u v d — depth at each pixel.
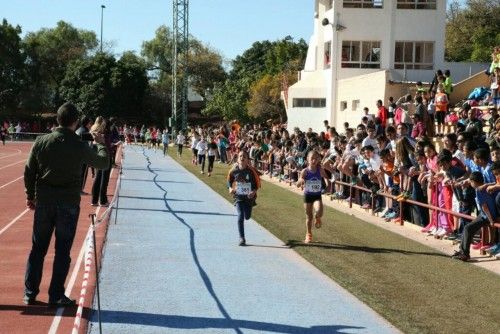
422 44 38.34
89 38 97.56
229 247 12.37
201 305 8.38
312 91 41.03
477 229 11.27
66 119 7.61
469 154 12.79
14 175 27.16
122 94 77.12
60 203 7.62
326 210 18.36
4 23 81.81
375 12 38.06
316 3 43.47
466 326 7.55
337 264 10.91
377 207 17.45
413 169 14.89
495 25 59.94
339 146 20.91
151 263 10.74
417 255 11.80
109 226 14.30
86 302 8.28
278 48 88.88
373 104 33.47
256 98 72.12
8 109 81.06
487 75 28.33
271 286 9.45
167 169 33.38
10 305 7.96
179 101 79.69
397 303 8.53
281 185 26.36
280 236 13.65
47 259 10.48
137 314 7.89
